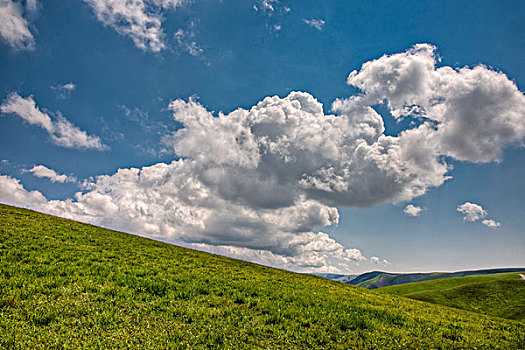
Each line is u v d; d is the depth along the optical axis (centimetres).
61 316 1048
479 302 10275
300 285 2691
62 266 1686
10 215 3369
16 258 1739
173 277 1894
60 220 3994
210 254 4225
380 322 1557
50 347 859
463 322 1962
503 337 1638
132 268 1995
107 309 1168
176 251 3628
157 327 1087
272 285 2322
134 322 1103
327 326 1334
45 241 2375
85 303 1183
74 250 2278
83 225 4053
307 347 1109
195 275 2112
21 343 847
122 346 920
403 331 1430
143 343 958
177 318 1198
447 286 13312
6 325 933
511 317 8800
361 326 1418
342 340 1214
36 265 1630
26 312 1034
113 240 3300
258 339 1121
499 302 9944
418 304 2817
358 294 2838
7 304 1072
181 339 1028
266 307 1497
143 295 1394
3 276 1361
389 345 1215
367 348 1165
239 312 1374
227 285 1917
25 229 2717
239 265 3612
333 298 2192
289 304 1653
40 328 951
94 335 962
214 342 1044
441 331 1536
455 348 1284
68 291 1281
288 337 1169
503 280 11325
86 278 1516
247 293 1761
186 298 1480
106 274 1675
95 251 2428
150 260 2525
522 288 10400
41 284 1309
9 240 2155
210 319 1232
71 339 912
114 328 1030
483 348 1342
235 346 1030
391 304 2414
